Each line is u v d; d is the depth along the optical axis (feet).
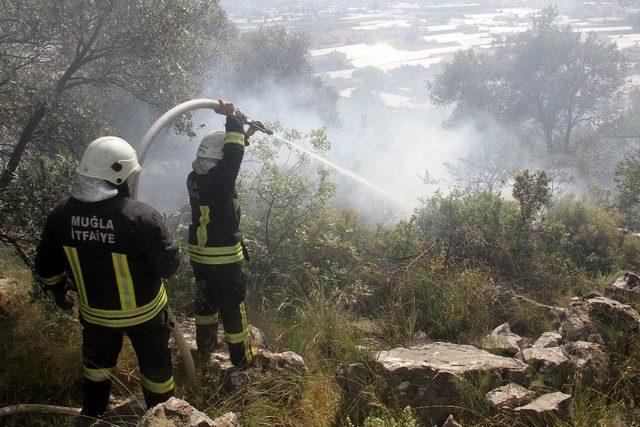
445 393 11.21
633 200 29.96
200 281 12.24
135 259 9.57
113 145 9.55
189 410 9.00
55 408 10.46
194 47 26.22
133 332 10.12
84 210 9.41
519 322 15.75
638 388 12.12
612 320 13.88
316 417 11.10
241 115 12.23
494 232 19.60
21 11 20.16
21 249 14.49
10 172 17.10
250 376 12.03
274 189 17.10
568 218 23.27
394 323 15.28
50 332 12.78
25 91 20.80
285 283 16.74
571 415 10.86
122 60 22.49
